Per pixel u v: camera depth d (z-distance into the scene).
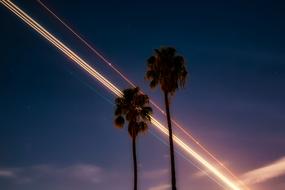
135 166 37.94
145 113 39.00
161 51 36.00
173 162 32.72
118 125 39.66
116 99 39.97
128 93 39.78
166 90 34.94
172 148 33.12
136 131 38.91
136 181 37.53
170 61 35.38
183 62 35.97
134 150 38.41
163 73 35.06
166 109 34.38
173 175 32.44
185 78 35.59
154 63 35.84
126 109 39.50
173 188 32.16
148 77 35.91
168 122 34.00
